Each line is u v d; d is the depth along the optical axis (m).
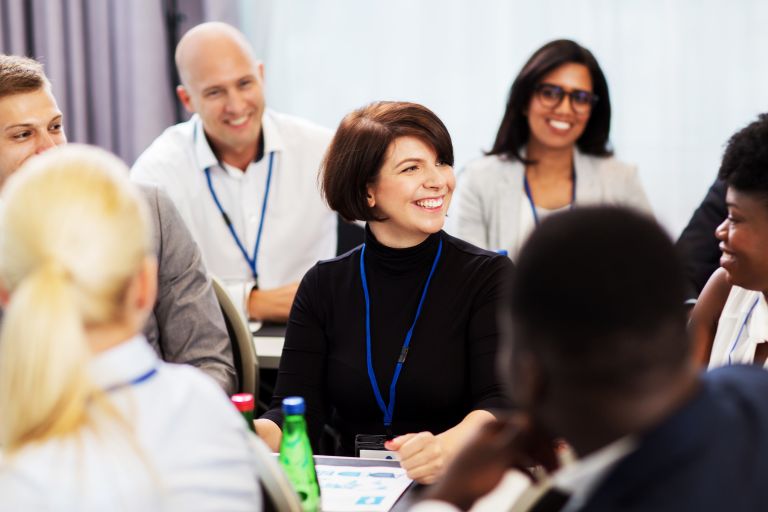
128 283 1.20
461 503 1.27
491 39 5.24
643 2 5.12
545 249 1.02
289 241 3.96
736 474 0.99
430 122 2.39
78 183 1.17
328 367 2.51
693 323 2.40
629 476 0.99
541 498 1.39
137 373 1.23
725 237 1.96
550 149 3.94
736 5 5.07
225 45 3.69
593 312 0.98
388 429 2.43
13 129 2.45
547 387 1.05
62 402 1.12
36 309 1.11
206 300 2.58
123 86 5.16
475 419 2.18
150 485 1.15
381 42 5.30
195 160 3.91
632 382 0.99
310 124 4.07
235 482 1.26
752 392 1.10
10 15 4.94
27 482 1.13
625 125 5.25
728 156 1.89
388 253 2.45
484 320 2.39
